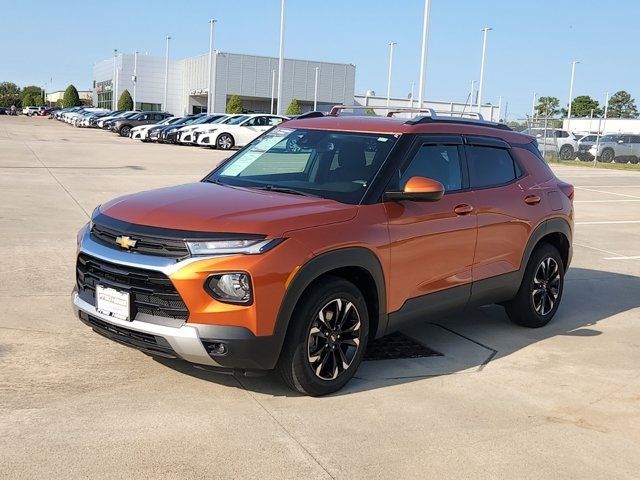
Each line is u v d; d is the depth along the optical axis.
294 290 4.06
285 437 3.84
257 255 3.94
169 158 23.48
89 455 3.51
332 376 4.44
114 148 27.83
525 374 5.10
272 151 5.45
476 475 3.55
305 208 4.38
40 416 3.92
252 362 4.02
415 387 4.72
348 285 4.41
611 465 3.74
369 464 3.60
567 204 6.47
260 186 5.02
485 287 5.57
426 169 5.11
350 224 4.41
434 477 3.51
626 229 12.80
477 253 5.43
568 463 3.74
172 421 3.95
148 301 4.06
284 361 4.22
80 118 54.44
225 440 3.76
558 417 4.34
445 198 5.16
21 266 7.39
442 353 5.50
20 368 4.62
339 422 4.08
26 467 3.36
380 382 4.78
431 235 4.96
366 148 5.04
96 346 5.10
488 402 4.52
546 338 6.06
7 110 108.69
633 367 5.37
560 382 4.97
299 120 5.82
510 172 5.96
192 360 4.03
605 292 7.91
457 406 4.43
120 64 85.88
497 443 3.93
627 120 51.31
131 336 4.15
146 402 4.19
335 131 5.34
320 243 4.18
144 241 4.05
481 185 5.57
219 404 4.22
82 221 10.30
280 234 4.05
